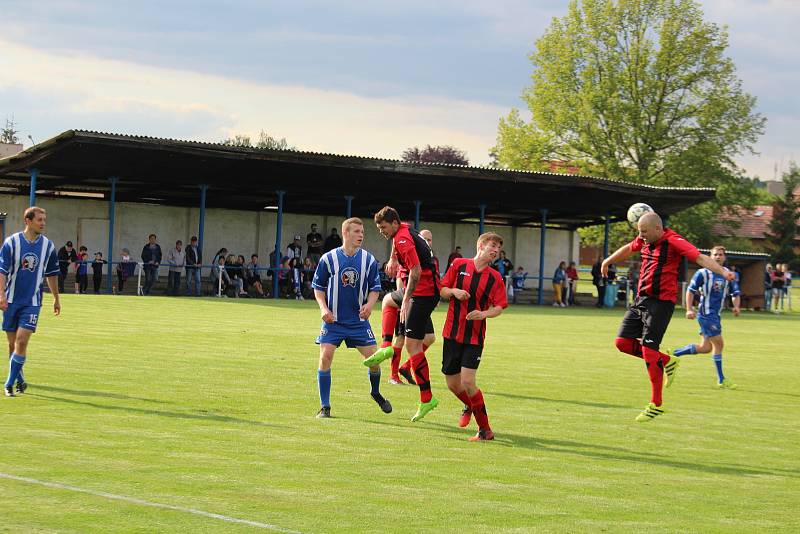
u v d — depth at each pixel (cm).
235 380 1498
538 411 1350
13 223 4572
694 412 1412
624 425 1255
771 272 5572
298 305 3834
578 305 5397
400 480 866
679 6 7375
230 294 4525
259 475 856
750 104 7456
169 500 755
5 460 873
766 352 2619
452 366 1122
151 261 4225
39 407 1170
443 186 4703
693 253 1255
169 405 1224
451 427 1176
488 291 1100
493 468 940
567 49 7631
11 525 672
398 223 1248
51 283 1300
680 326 3750
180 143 3844
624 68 7525
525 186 4725
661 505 818
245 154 3981
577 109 7600
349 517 730
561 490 858
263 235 5103
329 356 1198
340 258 1192
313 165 4150
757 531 744
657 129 7431
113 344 1977
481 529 715
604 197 5034
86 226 4641
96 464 870
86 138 3666
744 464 1022
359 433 1094
